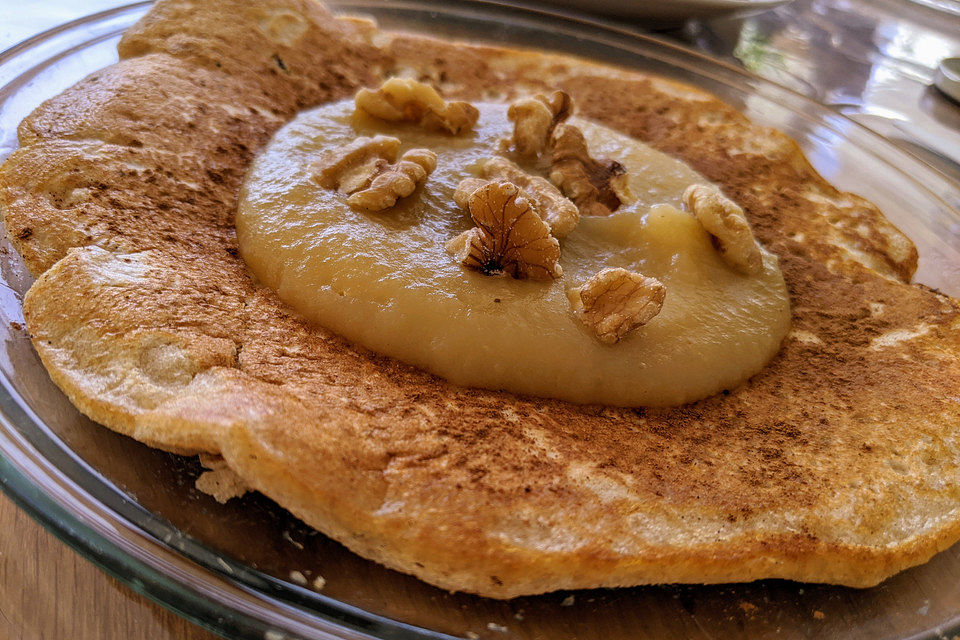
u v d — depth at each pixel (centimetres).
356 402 22
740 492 22
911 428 24
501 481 21
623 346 25
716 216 27
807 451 24
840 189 34
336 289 25
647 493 22
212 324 23
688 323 25
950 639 21
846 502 23
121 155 27
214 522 21
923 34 55
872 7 58
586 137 32
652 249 27
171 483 22
